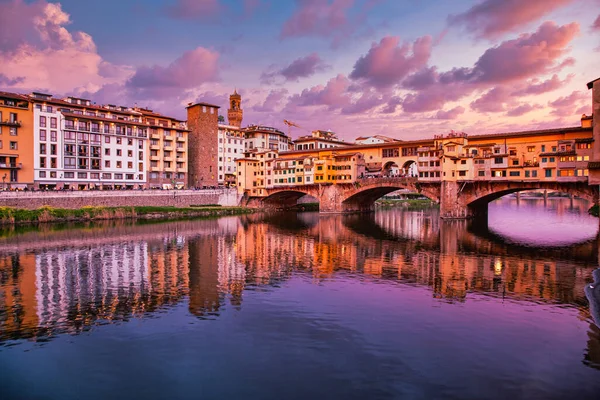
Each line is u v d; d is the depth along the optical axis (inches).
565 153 3036.4
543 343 971.9
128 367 865.5
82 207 3686.0
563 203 7096.5
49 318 1149.7
